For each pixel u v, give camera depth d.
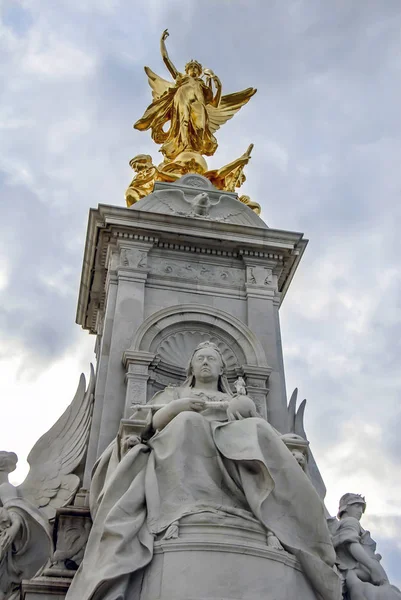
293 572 8.66
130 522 8.66
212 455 9.61
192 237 15.43
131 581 8.28
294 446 10.38
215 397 11.24
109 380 13.20
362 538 11.82
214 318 14.31
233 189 18.00
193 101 19.23
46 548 11.37
